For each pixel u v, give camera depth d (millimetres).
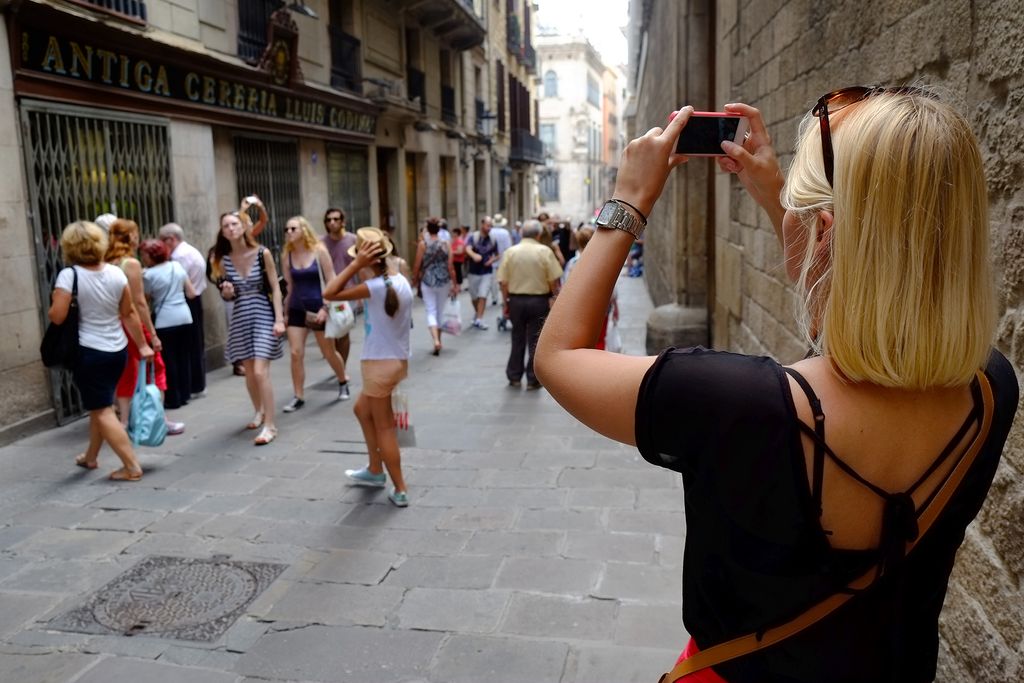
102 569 3877
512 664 3008
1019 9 1856
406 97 17484
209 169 9453
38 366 6453
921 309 872
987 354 917
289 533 4281
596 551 3953
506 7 29578
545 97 59656
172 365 7062
